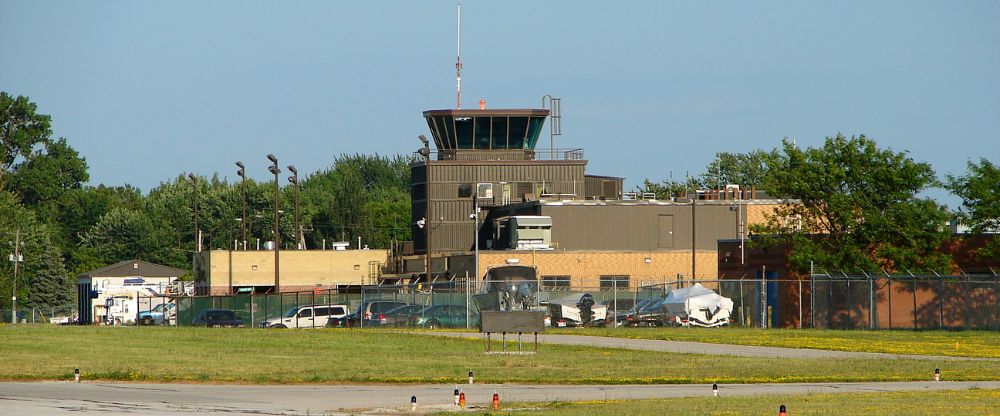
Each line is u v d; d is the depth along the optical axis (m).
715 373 145.50
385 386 132.38
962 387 130.00
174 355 168.25
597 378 139.38
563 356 171.50
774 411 103.19
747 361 162.88
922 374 142.88
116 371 141.75
